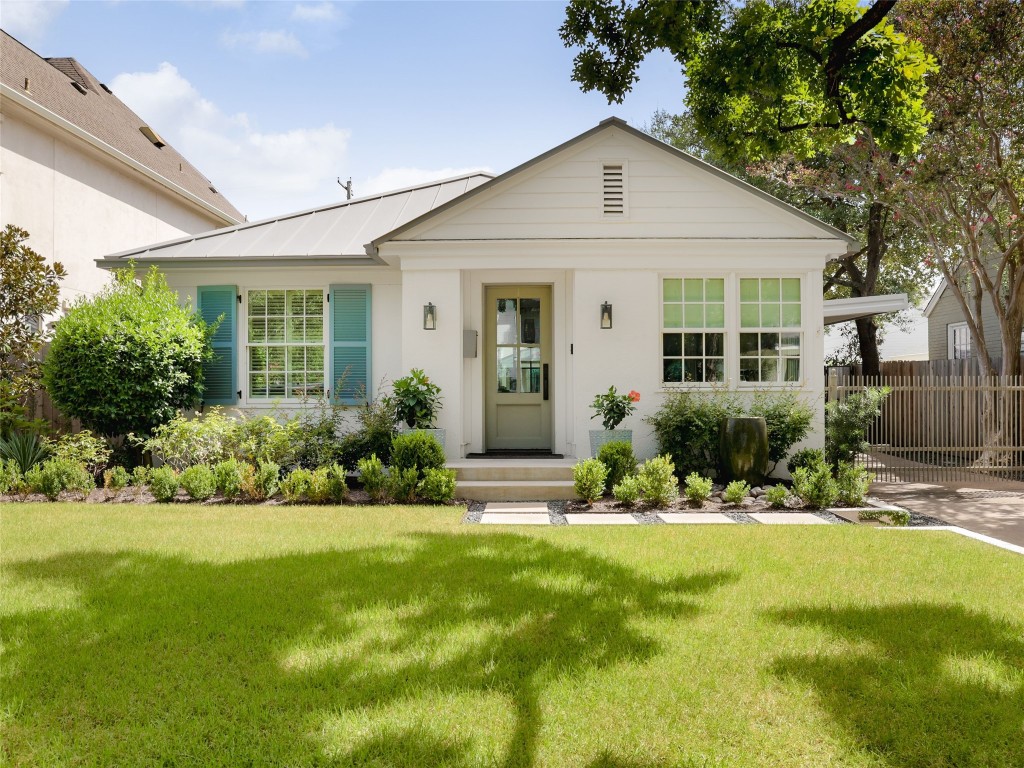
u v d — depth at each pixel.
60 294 12.17
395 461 8.89
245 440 9.57
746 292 10.09
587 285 9.98
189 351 10.07
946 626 3.99
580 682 3.23
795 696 3.11
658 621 4.05
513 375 11.16
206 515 7.50
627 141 10.06
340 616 4.14
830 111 6.73
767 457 9.05
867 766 2.58
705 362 10.07
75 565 5.30
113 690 3.19
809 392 9.93
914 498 9.27
